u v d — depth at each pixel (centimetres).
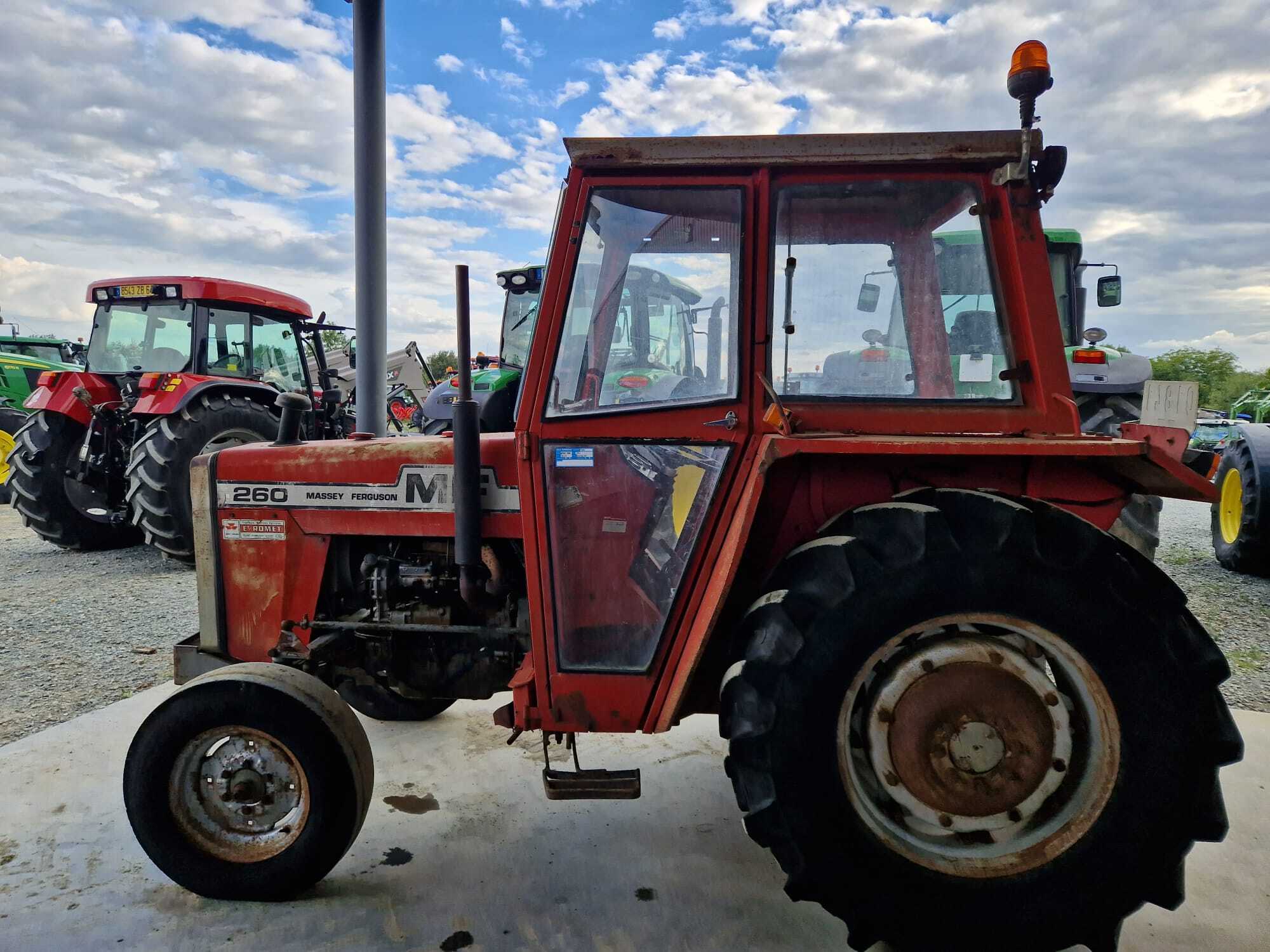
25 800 260
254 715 206
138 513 565
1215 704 173
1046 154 193
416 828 244
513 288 803
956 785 182
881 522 179
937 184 201
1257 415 1388
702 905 208
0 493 927
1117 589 173
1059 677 185
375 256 479
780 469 204
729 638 212
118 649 409
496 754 293
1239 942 194
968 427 198
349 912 205
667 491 206
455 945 193
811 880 175
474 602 230
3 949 191
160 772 209
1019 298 199
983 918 175
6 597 516
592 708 211
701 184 202
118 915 204
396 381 1380
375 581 252
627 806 257
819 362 203
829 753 175
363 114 467
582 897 211
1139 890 173
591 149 198
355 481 249
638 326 206
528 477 210
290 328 733
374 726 318
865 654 175
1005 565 173
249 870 206
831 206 203
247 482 256
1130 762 173
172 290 644
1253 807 254
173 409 560
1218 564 584
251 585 257
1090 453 176
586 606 210
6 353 1105
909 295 203
